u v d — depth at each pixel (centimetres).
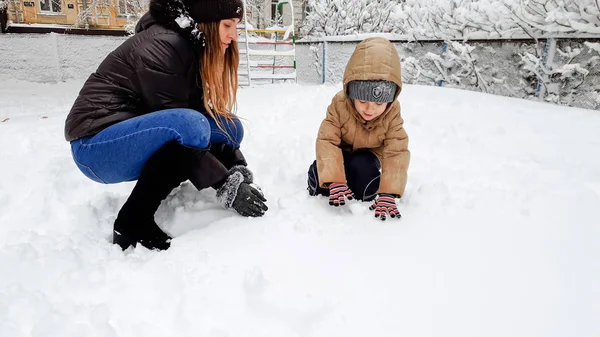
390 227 149
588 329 101
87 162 150
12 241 145
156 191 143
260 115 364
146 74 143
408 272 123
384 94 150
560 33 454
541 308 108
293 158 227
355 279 120
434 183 181
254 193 153
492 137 263
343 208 165
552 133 269
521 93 523
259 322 104
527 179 191
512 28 516
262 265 125
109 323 103
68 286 116
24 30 872
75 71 870
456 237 142
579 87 457
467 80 602
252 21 1322
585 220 150
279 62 1088
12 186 194
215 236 143
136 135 141
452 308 108
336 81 928
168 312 107
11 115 420
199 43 150
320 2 1138
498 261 128
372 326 102
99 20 924
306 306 106
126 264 128
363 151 181
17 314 104
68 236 150
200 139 142
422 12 675
